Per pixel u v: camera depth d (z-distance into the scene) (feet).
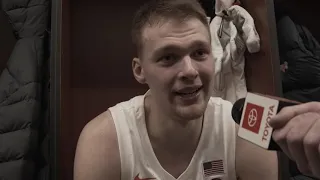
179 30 1.99
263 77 3.77
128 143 2.47
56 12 3.62
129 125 2.51
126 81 4.85
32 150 3.83
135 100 2.67
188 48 1.99
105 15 4.78
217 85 3.88
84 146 2.52
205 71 2.04
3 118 3.82
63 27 3.90
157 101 2.21
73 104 4.67
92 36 4.75
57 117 3.51
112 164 2.45
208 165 2.51
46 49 4.27
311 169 1.05
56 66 3.56
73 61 4.68
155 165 2.50
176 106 2.08
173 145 2.47
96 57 4.76
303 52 4.33
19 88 3.88
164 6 2.07
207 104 2.33
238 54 3.92
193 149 2.52
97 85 4.77
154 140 2.50
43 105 4.15
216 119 2.52
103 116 2.69
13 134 3.78
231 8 3.94
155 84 2.11
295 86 4.42
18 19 4.31
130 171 2.48
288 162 3.47
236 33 3.87
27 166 3.77
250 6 4.11
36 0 4.32
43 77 4.17
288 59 4.43
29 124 3.81
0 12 4.33
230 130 2.48
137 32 2.23
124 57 4.83
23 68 3.94
